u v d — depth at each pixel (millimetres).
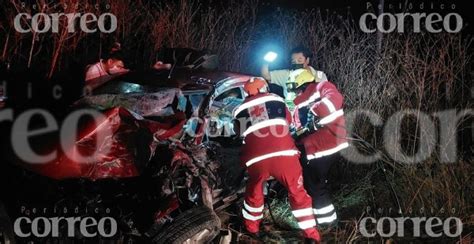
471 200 5344
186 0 7691
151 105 4273
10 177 3615
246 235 4742
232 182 4797
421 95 6383
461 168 5727
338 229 4984
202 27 7840
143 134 3713
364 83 6922
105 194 3775
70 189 3635
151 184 3869
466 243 4688
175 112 4414
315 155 4707
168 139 4000
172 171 3873
